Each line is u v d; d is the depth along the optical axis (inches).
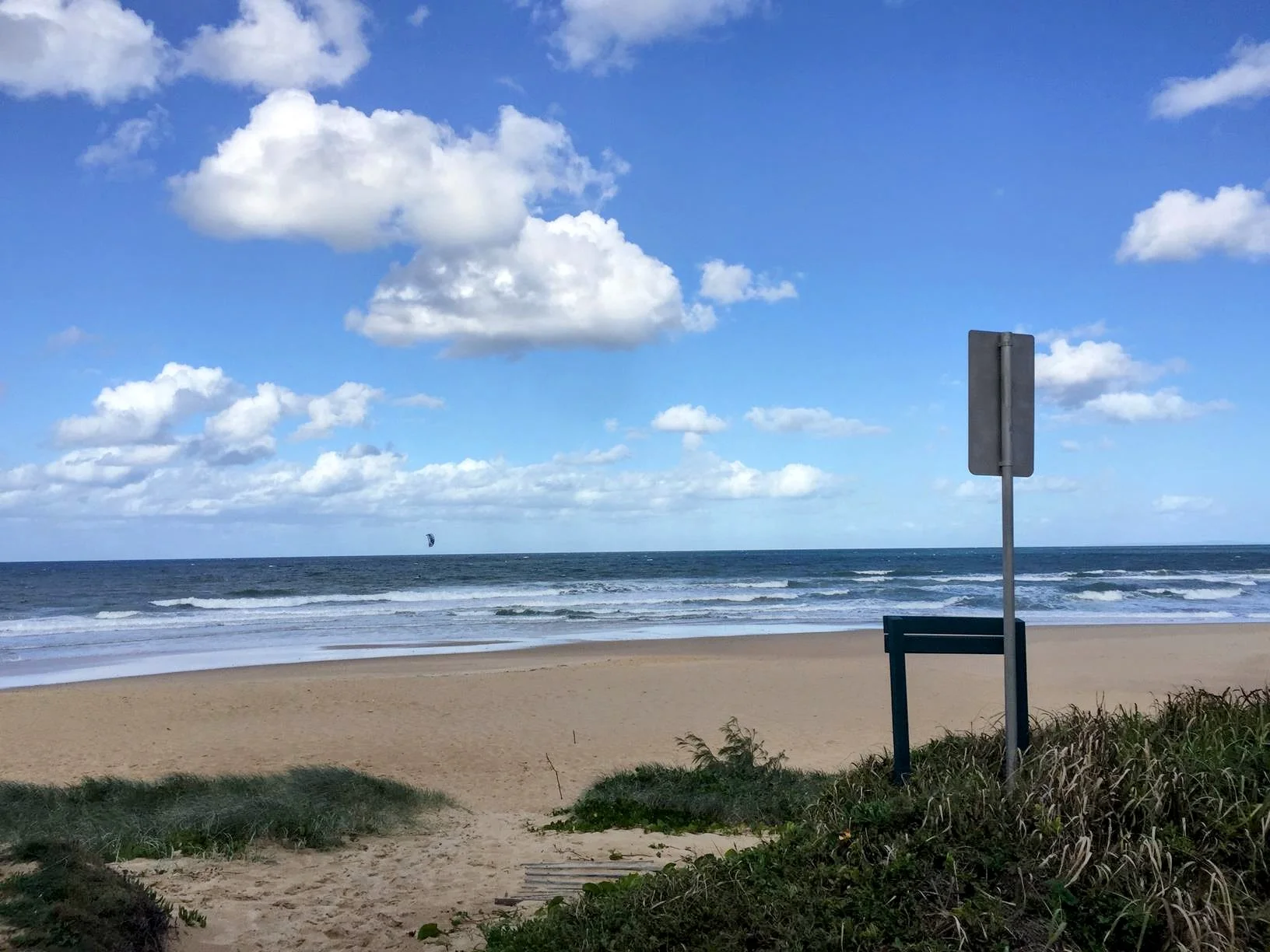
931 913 145.5
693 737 397.7
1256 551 5959.6
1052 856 150.3
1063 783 166.6
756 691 652.1
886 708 590.6
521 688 671.1
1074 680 689.6
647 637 1071.0
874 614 1375.5
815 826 190.2
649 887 182.9
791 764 430.3
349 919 204.8
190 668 845.8
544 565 3821.4
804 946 144.8
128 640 1095.0
